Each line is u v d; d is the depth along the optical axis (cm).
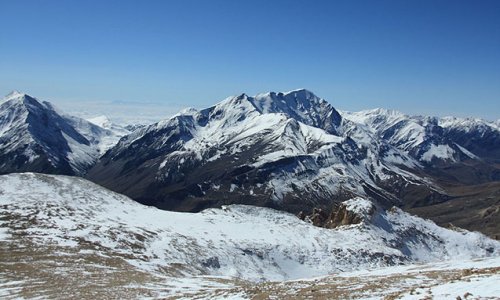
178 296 4825
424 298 2969
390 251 12138
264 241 10975
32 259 6938
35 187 10806
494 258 7125
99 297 5003
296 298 3853
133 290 5503
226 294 4503
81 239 8400
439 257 13975
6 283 5697
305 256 10812
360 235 13012
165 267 8044
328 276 6588
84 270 6719
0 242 7569
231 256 9688
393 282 4478
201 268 8750
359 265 11012
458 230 16388
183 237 9938
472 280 3341
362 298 3538
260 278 9188
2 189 10344
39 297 4984
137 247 8762
